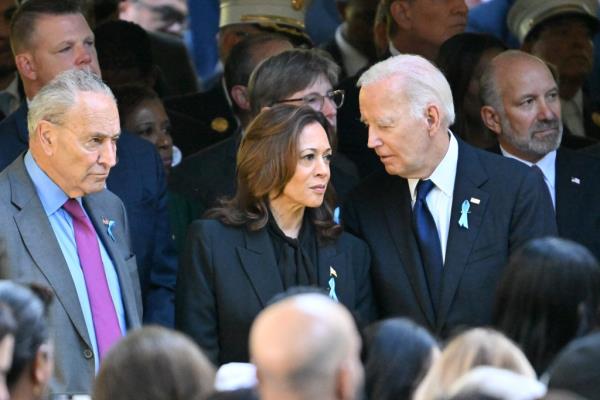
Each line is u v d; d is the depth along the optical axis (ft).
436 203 60.59
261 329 40.24
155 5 83.30
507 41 84.17
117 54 76.38
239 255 58.85
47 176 57.52
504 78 67.46
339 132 73.20
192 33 83.76
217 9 83.71
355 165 72.69
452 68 73.10
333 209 60.13
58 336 56.49
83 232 58.13
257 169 58.44
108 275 58.39
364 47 81.35
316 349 39.78
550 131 67.26
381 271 60.59
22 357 44.47
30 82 65.62
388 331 47.70
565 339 51.34
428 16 78.64
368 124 59.98
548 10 82.58
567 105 82.02
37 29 65.16
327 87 64.28
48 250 56.90
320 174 58.29
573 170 67.56
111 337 57.57
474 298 59.77
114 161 57.41
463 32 78.59
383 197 61.26
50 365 45.78
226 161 69.46
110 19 80.07
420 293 60.08
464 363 43.98
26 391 44.96
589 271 51.37
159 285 64.69
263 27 80.18
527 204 60.39
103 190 59.88
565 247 51.62
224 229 59.16
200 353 44.21
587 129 82.17
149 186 64.95
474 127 72.74
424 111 59.21
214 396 42.32
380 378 47.26
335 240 59.88
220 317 58.85
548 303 51.13
